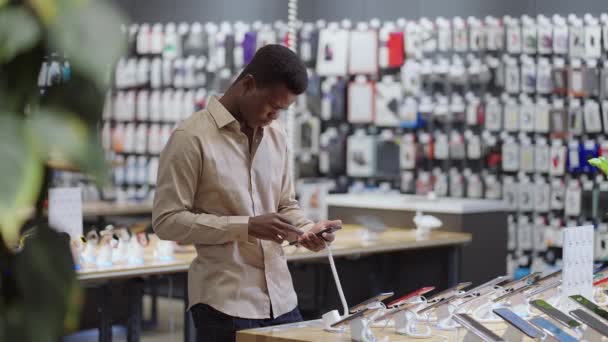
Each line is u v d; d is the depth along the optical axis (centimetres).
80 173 66
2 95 64
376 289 641
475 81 854
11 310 65
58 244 67
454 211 620
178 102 961
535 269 839
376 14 886
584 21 833
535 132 849
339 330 248
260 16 927
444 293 272
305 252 500
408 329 247
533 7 843
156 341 689
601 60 833
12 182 62
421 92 866
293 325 258
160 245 452
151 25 975
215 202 276
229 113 276
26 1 64
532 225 845
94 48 64
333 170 894
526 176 851
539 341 235
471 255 624
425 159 866
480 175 859
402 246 559
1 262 67
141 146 980
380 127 895
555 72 835
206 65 952
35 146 63
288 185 301
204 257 277
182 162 270
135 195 983
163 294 902
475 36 852
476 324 225
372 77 888
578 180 838
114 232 445
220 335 276
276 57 268
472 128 860
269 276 279
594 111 827
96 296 563
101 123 65
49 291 66
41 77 65
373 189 886
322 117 894
